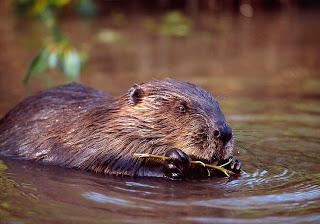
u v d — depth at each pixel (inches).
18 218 289.3
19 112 414.3
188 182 345.7
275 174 355.6
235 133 437.1
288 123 465.7
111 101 380.5
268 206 302.2
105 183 344.2
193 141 355.3
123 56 702.5
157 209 298.4
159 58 695.7
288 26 872.3
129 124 363.9
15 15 917.2
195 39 797.9
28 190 331.9
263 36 815.7
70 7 934.4
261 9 1003.3
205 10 980.6
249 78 622.5
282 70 654.5
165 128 359.6
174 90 365.7
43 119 398.6
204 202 308.8
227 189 330.6
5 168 372.2
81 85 426.6
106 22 882.1
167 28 852.6
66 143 380.5
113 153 363.9
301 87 589.6
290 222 280.4
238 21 911.7
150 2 1006.4
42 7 882.8
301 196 316.2
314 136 432.1
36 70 573.9
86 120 378.3
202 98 363.6
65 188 335.0
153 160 361.4
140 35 810.2
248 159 383.9
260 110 506.0
